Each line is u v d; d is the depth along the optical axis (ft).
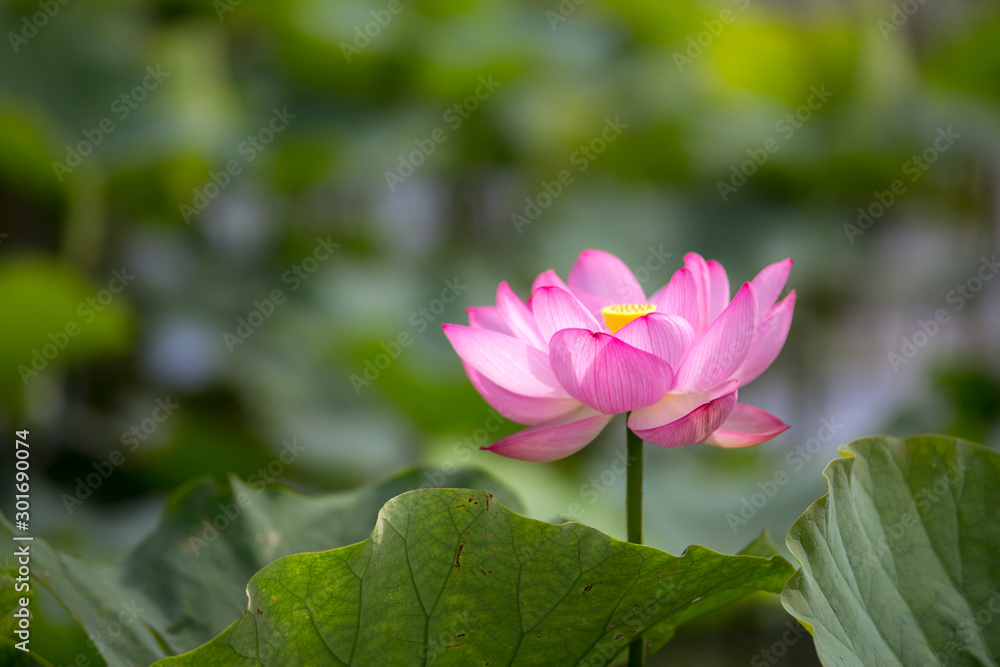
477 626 7.49
